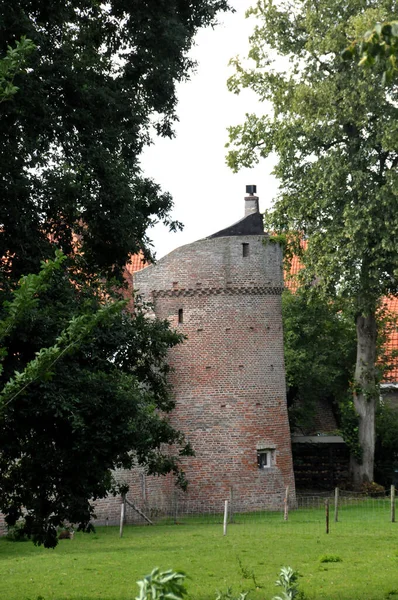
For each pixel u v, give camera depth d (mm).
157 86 24828
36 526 18609
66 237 21359
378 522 33719
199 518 37844
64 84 20953
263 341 40531
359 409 46125
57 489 18234
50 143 21219
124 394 17938
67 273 20656
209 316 39875
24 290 10398
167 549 27203
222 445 39375
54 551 27438
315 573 22547
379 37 8977
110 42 24422
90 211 21656
